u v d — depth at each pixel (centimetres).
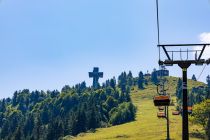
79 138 19250
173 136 14300
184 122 2594
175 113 11731
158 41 2491
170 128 16588
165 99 3038
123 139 15750
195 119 13362
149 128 17150
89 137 18300
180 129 16088
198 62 2502
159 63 2531
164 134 15188
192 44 2483
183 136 2594
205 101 13388
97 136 17925
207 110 13162
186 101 2589
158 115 9256
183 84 2575
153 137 14912
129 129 18038
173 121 18650
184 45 2492
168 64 2527
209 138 11938
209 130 11938
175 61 2522
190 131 14200
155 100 3041
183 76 2562
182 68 2523
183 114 2597
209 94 15000
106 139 16362
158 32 2461
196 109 13325
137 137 15575
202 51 2481
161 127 17112
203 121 13250
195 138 13212
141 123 19600
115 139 16038
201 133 13688
